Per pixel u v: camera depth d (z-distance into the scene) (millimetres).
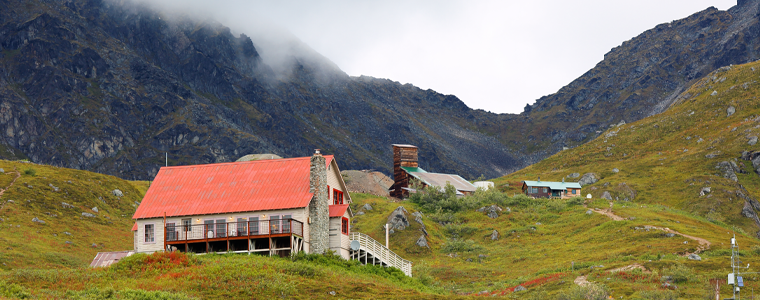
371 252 62844
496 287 69312
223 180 59625
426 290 57219
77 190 101125
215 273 46656
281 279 46125
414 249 97500
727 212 127688
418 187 137625
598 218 107188
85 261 72500
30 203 88562
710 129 188625
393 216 106312
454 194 129125
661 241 86000
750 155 160500
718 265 66562
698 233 92188
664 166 169000
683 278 60969
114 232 90312
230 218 55750
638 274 63906
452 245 100438
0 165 103750
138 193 117062
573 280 65562
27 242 73562
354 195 135375
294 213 55281
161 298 40156
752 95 199375
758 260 70438
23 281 44562
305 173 58625
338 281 48344
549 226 109938
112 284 44969
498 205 126812
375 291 46875
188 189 58875
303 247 54594
